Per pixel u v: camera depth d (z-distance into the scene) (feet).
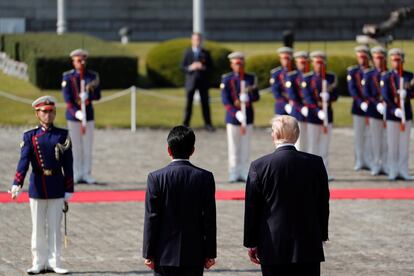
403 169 134.92
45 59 204.44
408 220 108.47
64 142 87.25
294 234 65.92
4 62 242.99
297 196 66.23
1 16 319.88
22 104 193.26
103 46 221.25
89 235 100.73
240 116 131.13
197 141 163.53
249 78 133.08
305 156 67.26
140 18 324.39
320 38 326.85
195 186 66.90
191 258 66.49
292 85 134.51
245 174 132.46
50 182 86.58
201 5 200.13
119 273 86.58
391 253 94.02
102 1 323.37
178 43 219.00
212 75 212.64
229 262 90.22
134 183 129.49
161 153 152.97
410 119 134.21
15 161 144.36
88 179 129.39
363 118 141.08
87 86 129.59
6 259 91.50
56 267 86.74
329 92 134.21
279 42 318.45
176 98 196.44
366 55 140.56
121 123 177.99
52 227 86.99
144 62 244.63
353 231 103.09
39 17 320.50
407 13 197.36
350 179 134.41
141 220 107.86
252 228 66.64
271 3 328.90
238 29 327.26
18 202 116.67
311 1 328.70
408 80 134.00
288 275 66.59
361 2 328.90
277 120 68.08
